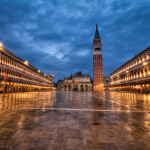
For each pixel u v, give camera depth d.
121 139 4.27
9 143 3.93
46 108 10.47
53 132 4.88
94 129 5.25
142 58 46.19
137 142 4.05
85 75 137.62
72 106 11.77
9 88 46.94
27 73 69.00
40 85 98.00
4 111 9.07
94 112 8.82
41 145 3.80
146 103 14.23
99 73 102.19
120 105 12.55
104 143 3.95
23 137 4.39
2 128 5.33
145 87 42.09
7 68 45.69
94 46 106.81
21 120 6.61
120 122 6.31
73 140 4.16
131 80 55.00
